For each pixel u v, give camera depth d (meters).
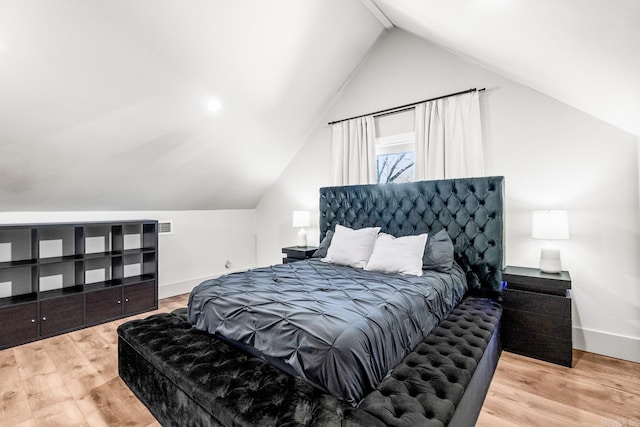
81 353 2.51
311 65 3.35
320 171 4.25
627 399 1.84
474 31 2.02
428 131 3.19
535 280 2.32
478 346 1.69
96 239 3.53
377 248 2.82
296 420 1.15
